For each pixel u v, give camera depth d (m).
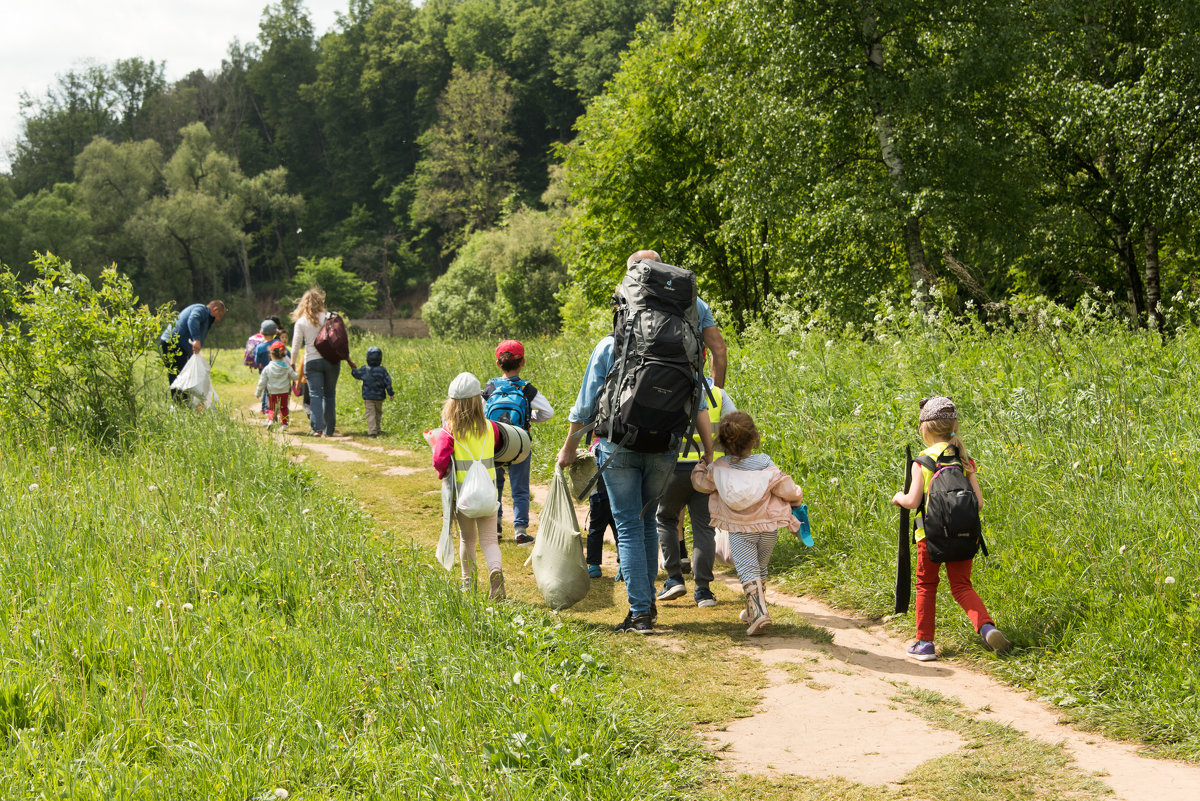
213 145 78.50
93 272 67.56
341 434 13.27
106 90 98.62
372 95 93.50
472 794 2.90
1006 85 16.81
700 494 5.23
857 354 9.95
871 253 18.09
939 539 4.42
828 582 5.68
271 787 2.99
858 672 4.24
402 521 7.54
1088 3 17.48
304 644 4.05
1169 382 7.43
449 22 95.88
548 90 84.88
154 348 9.67
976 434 6.79
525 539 6.89
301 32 100.62
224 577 4.95
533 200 77.69
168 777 2.98
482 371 13.96
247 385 21.52
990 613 4.74
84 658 3.79
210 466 7.71
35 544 5.16
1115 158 18.11
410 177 87.12
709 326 4.83
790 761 3.29
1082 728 3.61
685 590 5.32
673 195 24.72
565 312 34.31
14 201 69.75
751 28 17.88
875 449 6.71
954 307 16.91
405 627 4.34
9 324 8.88
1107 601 4.43
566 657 4.18
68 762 3.02
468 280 54.53
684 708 3.75
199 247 69.75
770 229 21.53
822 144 18.05
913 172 16.64
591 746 3.24
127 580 4.74
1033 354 8.75
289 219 87.88
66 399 9.05
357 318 76.81
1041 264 19.45
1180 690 3.69
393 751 3.21
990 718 3.71
